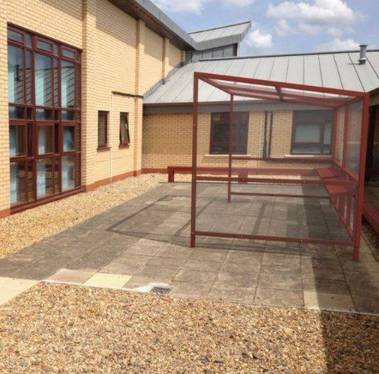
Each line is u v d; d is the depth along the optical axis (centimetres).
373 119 1239
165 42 1925
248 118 1579
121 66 1502
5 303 492
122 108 1529
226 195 1230
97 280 567
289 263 647
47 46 1034
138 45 1617
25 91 953
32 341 409
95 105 1287
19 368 365
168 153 1788
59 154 1112
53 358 380
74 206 1045
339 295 527
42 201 1041
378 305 499
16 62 922
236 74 1962
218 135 1700
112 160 1466
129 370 364
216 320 455
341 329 438
